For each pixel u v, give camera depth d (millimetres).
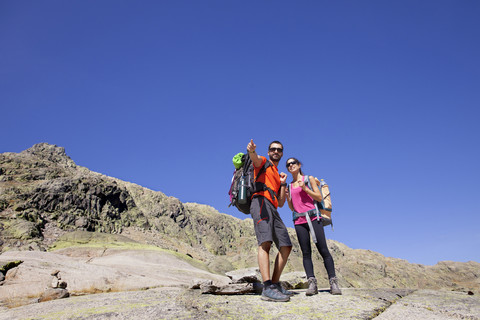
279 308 3973
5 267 9242
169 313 3771
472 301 4445
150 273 19438
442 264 109500
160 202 95188
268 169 4859
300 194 5359
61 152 86688
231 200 4895
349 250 111000
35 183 62094
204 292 4996
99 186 67500
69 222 55844
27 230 47281
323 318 3562
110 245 46812
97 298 4961
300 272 7742
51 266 9656
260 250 4539
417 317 3717
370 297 4484
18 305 7629
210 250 87812
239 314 3732
